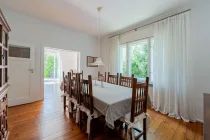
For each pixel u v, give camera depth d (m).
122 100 1.50
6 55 1.52
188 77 2.33
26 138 1.67
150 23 3.15
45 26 3.44
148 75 3.25
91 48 4.79
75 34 4.23
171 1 2.22
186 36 2.37
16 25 2.87
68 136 1.74
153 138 1.74
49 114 2.50
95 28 3.86
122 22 3.30
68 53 7.17
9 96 2.84
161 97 2.78
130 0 2.21
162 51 2.76
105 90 2.05
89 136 1.62
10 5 2.49
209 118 0.87
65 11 2.72
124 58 4.07
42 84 3.47
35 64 3.28
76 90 2.10
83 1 2.28
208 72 2.19
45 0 2.28
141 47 3.53
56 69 7.98
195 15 2.31
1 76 1.25
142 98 1.56
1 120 1.30
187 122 2.24
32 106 2.95
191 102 2.33
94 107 1.65
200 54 2.27
